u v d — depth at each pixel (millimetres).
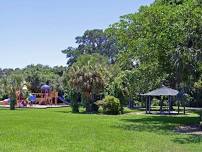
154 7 30078
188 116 45375
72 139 21750
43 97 73000
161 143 20828
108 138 22391
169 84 52250
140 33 33281
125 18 34625
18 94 64000
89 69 50344
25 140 21125
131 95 52625
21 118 37250
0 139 21453
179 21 26375
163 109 59969
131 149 18422
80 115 42969
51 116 40469
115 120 36250
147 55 33062
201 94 70438
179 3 35875
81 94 50594
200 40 26672
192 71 31969
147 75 40188
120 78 50625
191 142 21484
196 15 25609
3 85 69375
